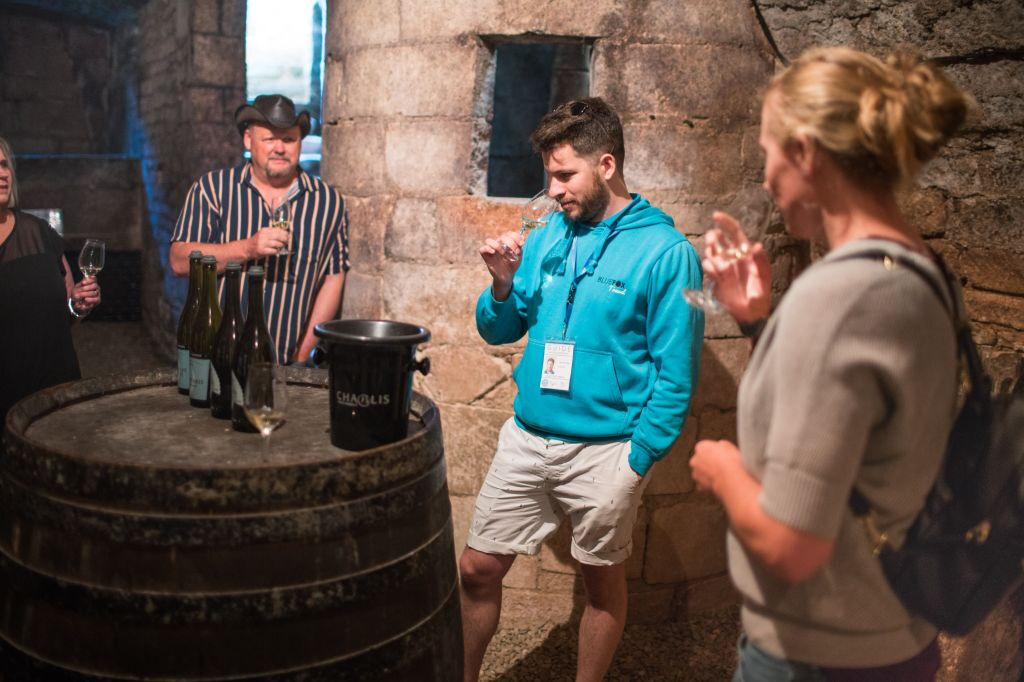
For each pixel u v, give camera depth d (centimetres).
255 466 143
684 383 202
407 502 160
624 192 219
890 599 114
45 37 776
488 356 285
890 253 102
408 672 162
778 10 270
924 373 101
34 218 268
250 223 293
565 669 267
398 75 286
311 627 148
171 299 616
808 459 99
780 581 115
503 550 225
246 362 182
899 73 106
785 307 105
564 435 215
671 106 270
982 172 254
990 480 118
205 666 143
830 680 116
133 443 167
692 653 279
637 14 265
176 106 604
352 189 307
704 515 296
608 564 218
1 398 255
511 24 268
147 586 142
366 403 164
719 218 135
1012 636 208
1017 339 251
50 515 145
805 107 105
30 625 148
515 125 621
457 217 282
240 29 570
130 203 710
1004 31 238
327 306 304
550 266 220
